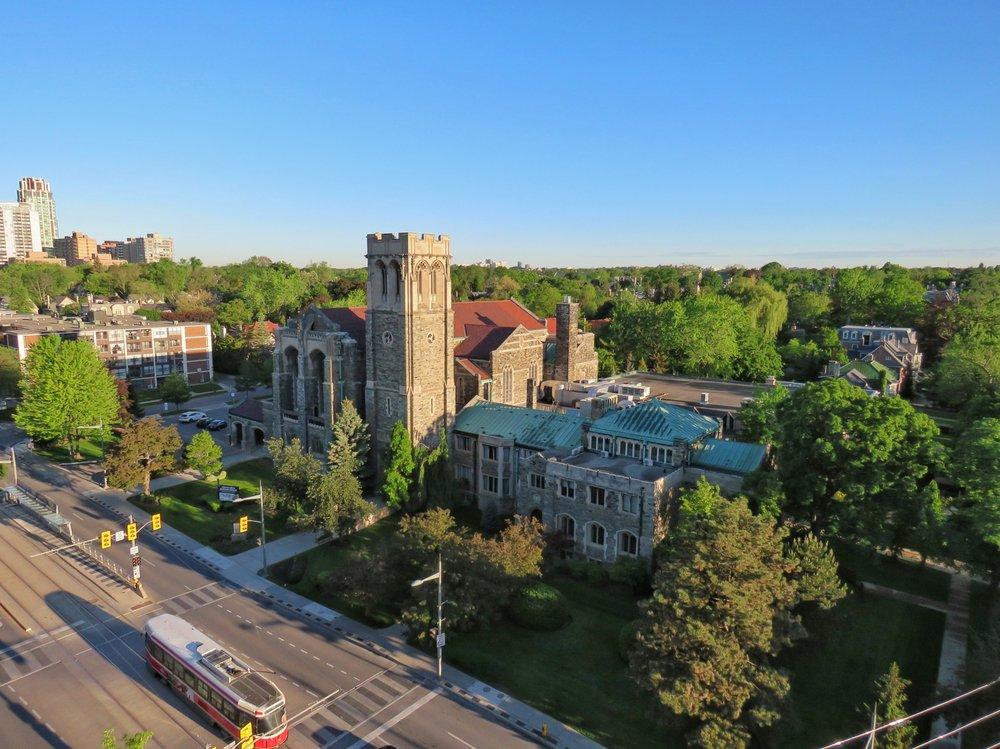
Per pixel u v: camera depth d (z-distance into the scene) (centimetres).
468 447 8425
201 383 16338
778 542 4878
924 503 5766
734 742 3881
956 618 5641
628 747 4344
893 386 12081
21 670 5069
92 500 8525
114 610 5947
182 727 4459
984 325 14012
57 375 9931
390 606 6056
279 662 5188
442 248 8175
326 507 6975
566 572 6588
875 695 4694
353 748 4269
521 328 10006
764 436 7681
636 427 7150
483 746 4316
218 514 8106
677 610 4188
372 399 8469
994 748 3944
